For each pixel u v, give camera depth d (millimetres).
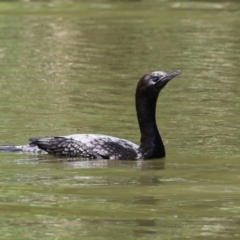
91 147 15828
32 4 41750
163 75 16031
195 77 24812
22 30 33594
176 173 14766
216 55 28438
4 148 16281
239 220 12102
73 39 31734
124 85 23609
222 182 14148
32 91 22609
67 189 13648
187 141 17297
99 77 24766
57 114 19734
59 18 37281
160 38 32094
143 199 13125
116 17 38031
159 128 18484
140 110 15922
